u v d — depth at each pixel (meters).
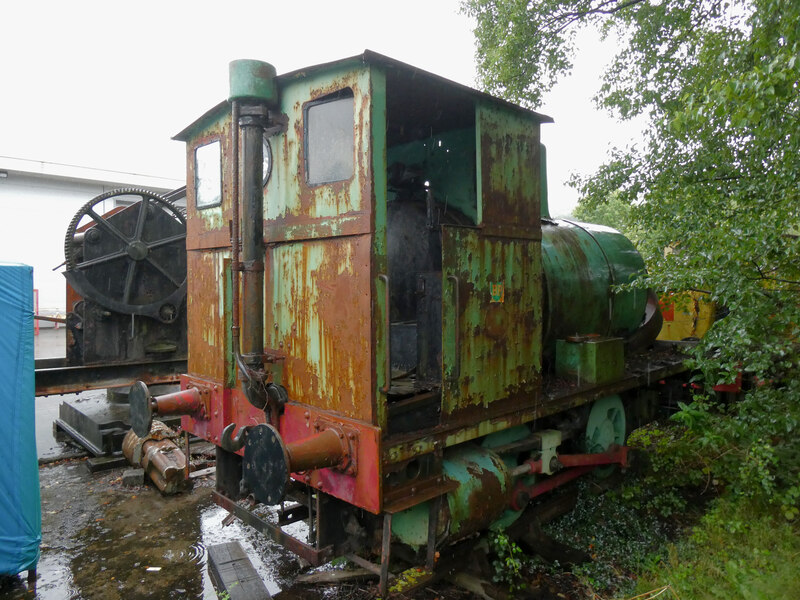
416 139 4.95
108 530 4.57
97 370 6.63
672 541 4.23
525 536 4.09
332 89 3.11
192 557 4.12
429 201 4.27
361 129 2.94
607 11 7.64
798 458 4.18
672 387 6.60
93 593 3.66
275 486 2.77
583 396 4.53
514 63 8.52
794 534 3.68
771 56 3.66
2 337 3.70
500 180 3.72
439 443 3.21
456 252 3.32
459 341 3.33
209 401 4.16
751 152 4.48
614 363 4.84
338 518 3.32
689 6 6.41
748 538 3.71
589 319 5.09
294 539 3.32
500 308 3.70
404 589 3.14
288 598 3.54
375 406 2.92
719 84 3.34
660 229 5.17
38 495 3.82
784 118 3.43
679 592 3.22
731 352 3.68
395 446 2.94
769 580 3.02
